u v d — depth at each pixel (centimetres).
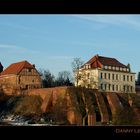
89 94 5762
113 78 5694
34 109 5562
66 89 5744
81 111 5547
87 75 5828
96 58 5862
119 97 5256
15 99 5638
